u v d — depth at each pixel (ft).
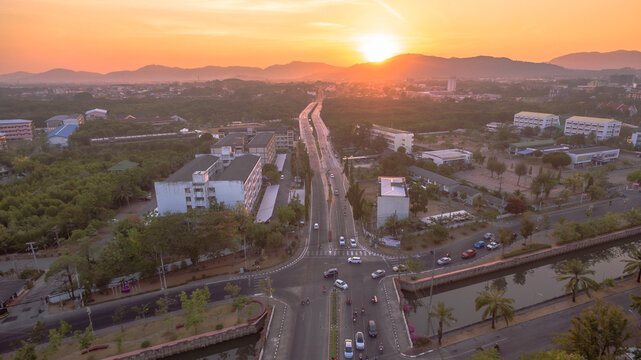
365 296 408.46
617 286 428.97
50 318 380.17
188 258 486.38
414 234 547.49
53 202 627.87
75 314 386.11
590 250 544.62
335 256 499.51
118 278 438.81
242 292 421.18
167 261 479.41
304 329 357.61
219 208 540.93
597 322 290.76
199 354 351.05
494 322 358.84
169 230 444.14
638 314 370.53
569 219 604.90
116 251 436.76
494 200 649.20
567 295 412.98
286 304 396.98
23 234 522.88
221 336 354.13
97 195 635.25
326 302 399.44
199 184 565.53
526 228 510.17
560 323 362.33
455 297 440.04
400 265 452.76
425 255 499.92
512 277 486.38
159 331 359.46
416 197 616.39
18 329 363.35
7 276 451.94
